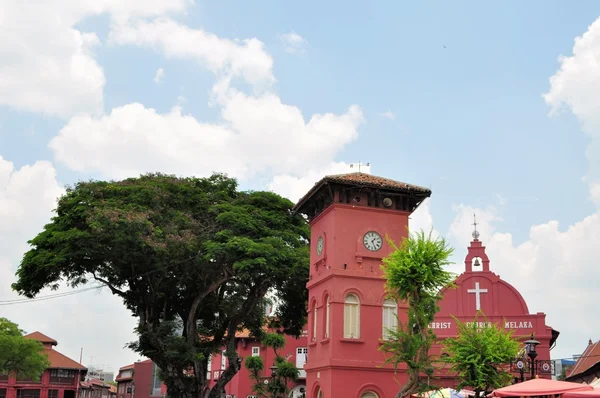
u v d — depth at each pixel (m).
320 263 34.56
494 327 30.36
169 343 45.31
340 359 30.83
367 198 34.06
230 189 51.69
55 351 99.06
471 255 45.81
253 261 42.50
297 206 37.69
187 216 45.72
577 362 52.25
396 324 32.41
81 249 42.78
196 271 46.69
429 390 27.33
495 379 28.50
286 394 50.47
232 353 49.84
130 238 41.44
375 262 33.06
